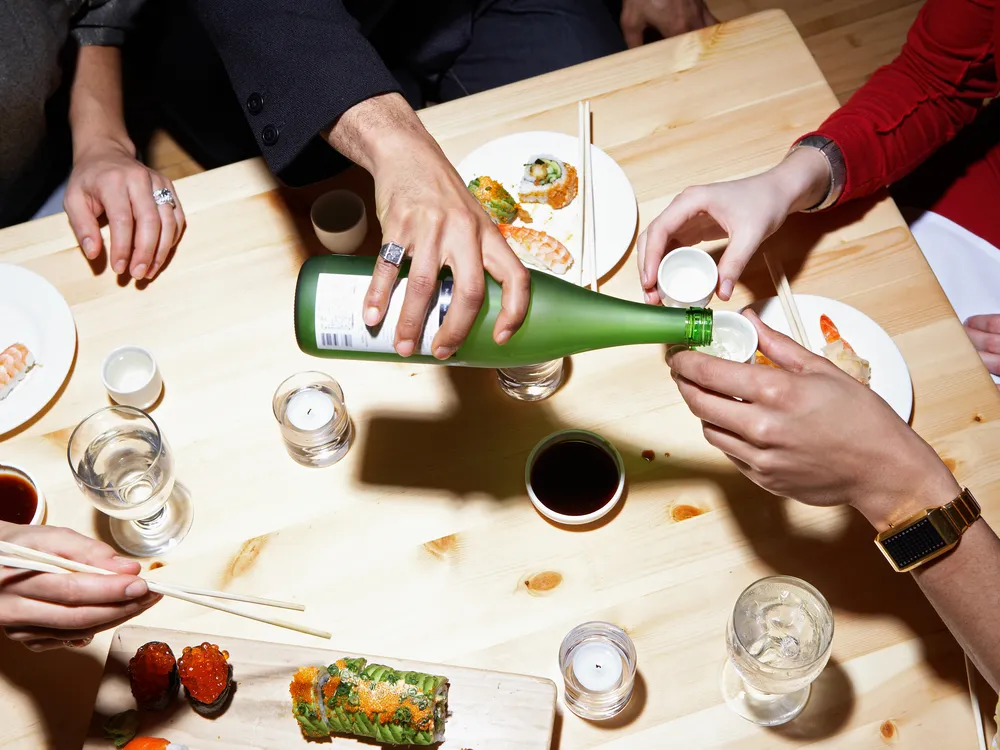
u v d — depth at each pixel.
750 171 1.30
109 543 1.10
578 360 1.18
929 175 1.59
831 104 1.34
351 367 1.20
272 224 1.31
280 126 1.12
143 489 1.09
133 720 0.96
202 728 0.97
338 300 0.92
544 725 0.94
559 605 1.04
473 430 1.15
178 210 1.31
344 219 1.29
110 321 1.25
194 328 1.24
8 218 1.78
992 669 0.91
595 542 1.07
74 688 1.03
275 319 1.24
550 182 1.26
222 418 1.18
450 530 1.09
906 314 1.18
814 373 0.94
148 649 0.97
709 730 0.96
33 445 1.17
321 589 1.06
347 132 1.10
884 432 0.91
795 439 0.90
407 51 1.82
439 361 0.99
